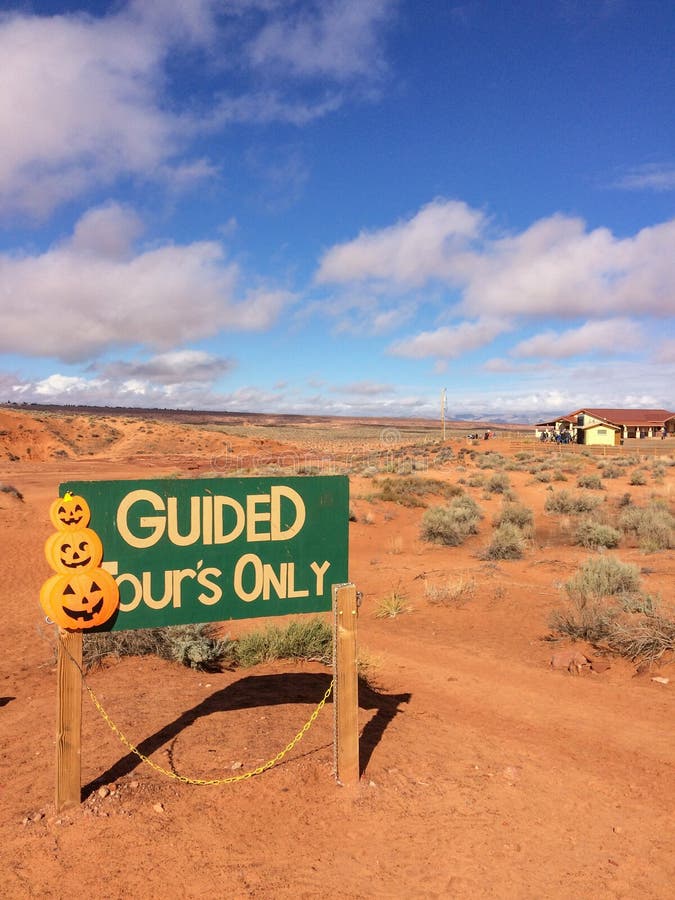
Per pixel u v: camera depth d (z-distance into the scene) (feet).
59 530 14.46
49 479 148.97
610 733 21.36
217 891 11.93
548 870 13.12
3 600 47.65
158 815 14.06
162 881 12.12
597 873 13.12
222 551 16.05
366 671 28.04
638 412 288.30
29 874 12.18
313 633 29.45
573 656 29.55
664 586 45.57
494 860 13.32
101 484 14.97
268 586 16.43
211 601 15.98
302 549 16.71
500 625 37.50
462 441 267.18
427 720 21.42
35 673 28.12
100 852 12.84
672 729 21.70
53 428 285.23
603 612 33.63
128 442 288.30
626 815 15.61
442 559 64.28
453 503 94.07
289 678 25.09
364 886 12.31
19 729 19.76
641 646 29.45
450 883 12.53
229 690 22.93
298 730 18.72
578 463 158.61
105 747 17.21
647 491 115.65
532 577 52.44
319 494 16.84
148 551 15.40
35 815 14.02
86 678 24.95
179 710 20.30
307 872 12.60
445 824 14.53
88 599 14.39
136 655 28.30
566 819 15.20
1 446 249.75
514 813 15.25
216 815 14.25
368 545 73.46
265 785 15.47
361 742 18.63
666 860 13.74
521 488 120.88
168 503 15.55
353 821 14.40
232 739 17.84
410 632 36.70
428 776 16.75
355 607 15.96
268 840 13.55
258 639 28.91
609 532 70.03
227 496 16.03
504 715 23.12
